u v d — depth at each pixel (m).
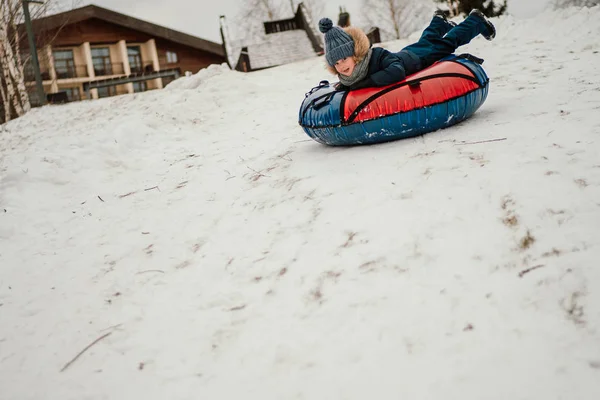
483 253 2.74
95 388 2.61
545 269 2.49
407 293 2.64
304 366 2.39
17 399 2.65
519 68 7.42
